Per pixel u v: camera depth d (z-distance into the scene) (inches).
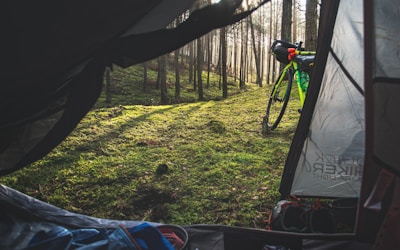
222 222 116.7
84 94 63.1
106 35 54.9
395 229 62.7
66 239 80.6
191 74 923.4
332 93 108.7
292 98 309.0
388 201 66.6
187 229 99.3
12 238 83.3
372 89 57.1
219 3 54.9
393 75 61.1
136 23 55.1
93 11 49.9
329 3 100.1
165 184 145.9
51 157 182.4
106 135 225.1
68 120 65.1
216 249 93.6
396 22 62.7
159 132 234.4
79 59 58.1
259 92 433.4
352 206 102.7
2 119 64.6
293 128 218.8
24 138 70.9
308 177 116.6
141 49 59.3
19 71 55.2
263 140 199.3
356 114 105.7
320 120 112.0
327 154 112.6
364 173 58.0
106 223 98.3
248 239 95.7
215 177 151.3
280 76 203.9
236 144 196.7
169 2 54.0
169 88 796.6
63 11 48.9
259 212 121.7
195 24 56.7
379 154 60.0
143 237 80.0
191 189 141.3
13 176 159.3
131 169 163.8
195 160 173.9
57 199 137.6
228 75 1318.9
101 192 142.2
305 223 99.0
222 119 266.7
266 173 153.1
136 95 673.6
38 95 62.4
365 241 86.1
